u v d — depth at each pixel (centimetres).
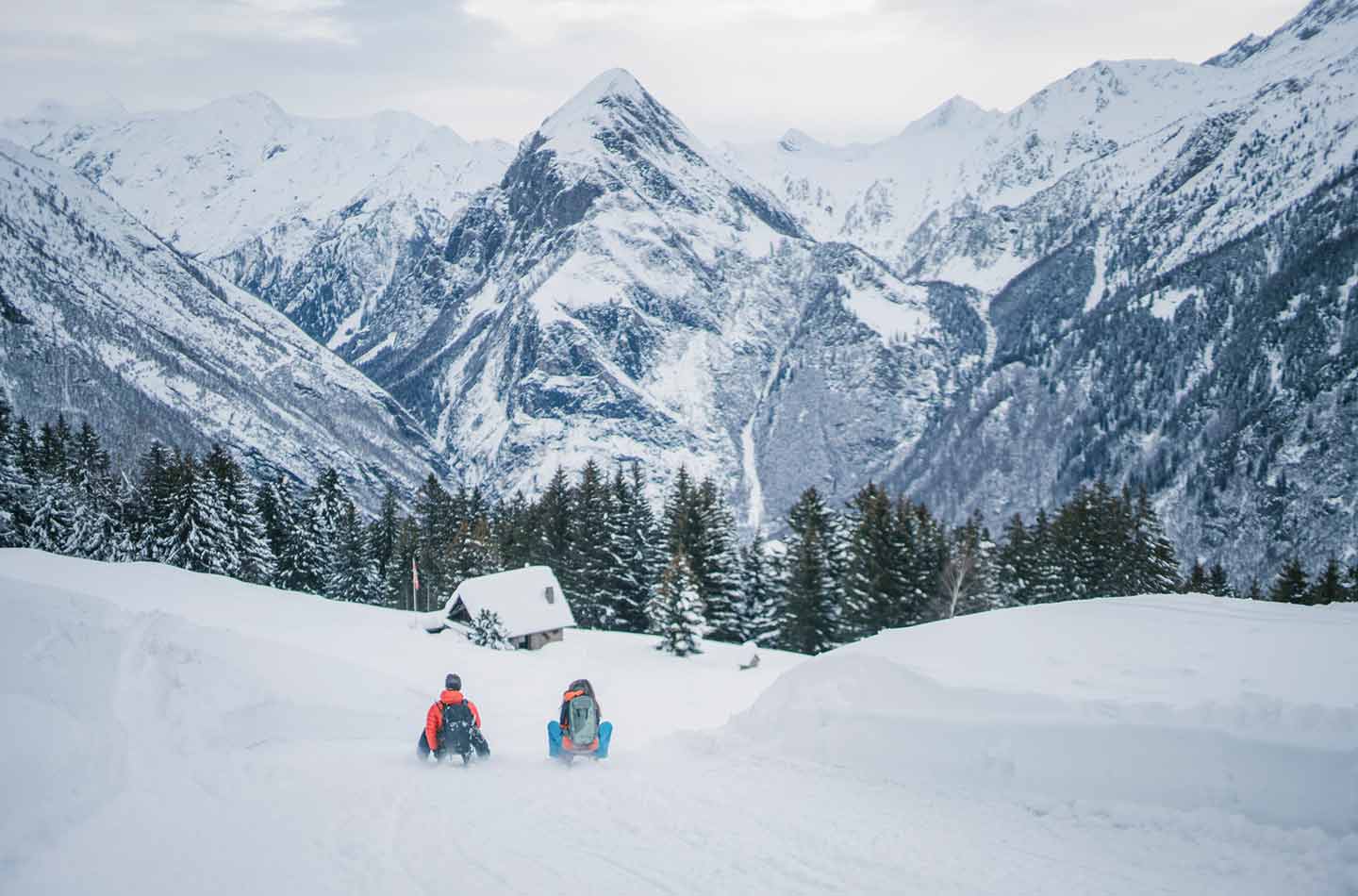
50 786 920
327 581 9506
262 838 827
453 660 4750
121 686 1313
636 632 8456
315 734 1564
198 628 1820
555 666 5006
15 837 802
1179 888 665
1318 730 827
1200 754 856
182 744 1210
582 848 789
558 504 9694
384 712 1894
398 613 6656
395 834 840
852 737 1140
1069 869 712
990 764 978
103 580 5400
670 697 4088
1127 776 877
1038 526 7775
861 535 6925
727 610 7525
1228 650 1167
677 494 8888
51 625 1391
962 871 711
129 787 989
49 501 7688
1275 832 739
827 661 1356
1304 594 7375
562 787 1039
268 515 9338
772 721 1282
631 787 1028
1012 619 1478
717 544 7619
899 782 1004
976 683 1126
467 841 814
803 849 772
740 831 830
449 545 9219
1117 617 1441
